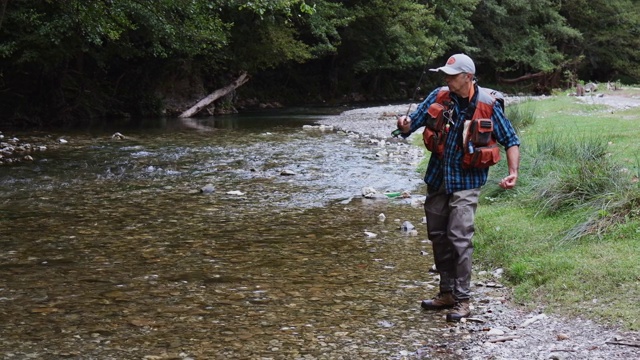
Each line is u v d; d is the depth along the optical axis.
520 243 6.00
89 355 3.94
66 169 11.77
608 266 4.93
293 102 33.75
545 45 42.09
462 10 36.47
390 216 7.98
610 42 46.22
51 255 6.21
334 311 4.74
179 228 7.34
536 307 4.70
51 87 21.98
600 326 4.21
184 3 18.09
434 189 4.70
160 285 5.33
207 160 12.98
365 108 28.23
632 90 28.94
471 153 4.45
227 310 4.76
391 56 35.03
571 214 6.36
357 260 6.08
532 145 9.69
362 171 11.47
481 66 43.53
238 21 26.08
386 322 4.52
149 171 11.60
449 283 4.74
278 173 11.34
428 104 4.71
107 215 7.99
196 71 26.64
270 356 3.93
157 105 25.22
